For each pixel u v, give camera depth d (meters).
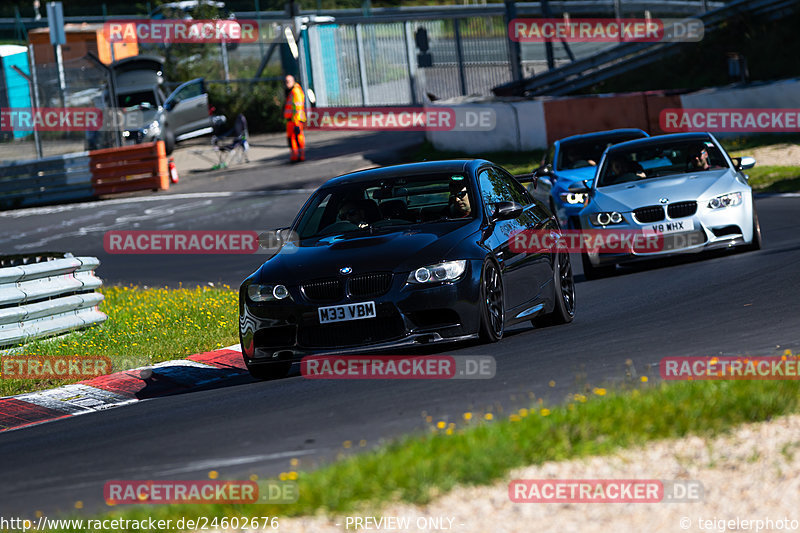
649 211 46.84
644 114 105.50
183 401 29.81
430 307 28.94
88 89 126.88
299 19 149.25
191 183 120.25
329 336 29.39
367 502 15.30
